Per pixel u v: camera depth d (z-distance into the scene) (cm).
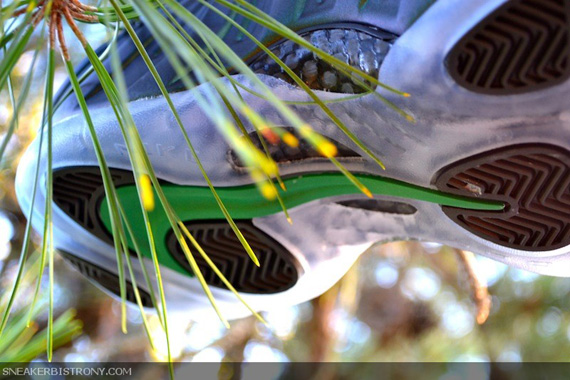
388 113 61
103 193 71
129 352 150
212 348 162
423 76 59
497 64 58
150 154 66
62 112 69
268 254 73
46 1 56
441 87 59
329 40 62
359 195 68
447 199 65
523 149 61
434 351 172
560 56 57
